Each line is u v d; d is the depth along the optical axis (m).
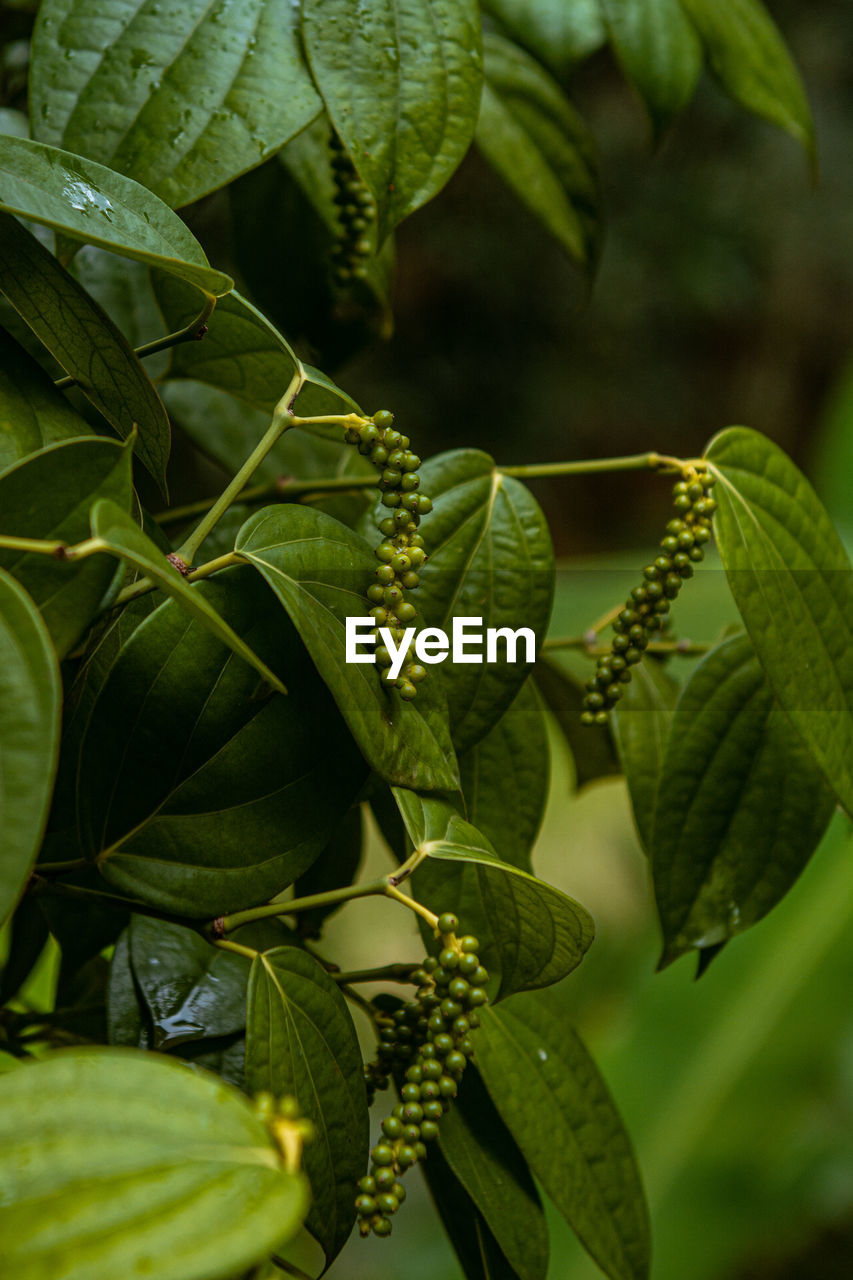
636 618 0.80
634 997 1.71
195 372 0.85
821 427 4.07
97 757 0.72
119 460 0.67
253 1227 0.62
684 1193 1.44
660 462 0.80
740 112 3.84
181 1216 0.62
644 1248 0.80
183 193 0.76
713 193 3.88
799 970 1.56
